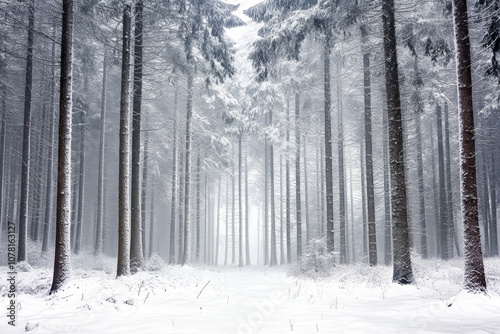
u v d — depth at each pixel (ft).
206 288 38.04
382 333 18.15
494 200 90.94
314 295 32.42
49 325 20.30
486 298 25.41
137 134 51.24
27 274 42.88
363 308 25.48
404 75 49.93
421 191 80.28
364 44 50.08
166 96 86.94
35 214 84.99
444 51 43.60
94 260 69.05
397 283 36.27
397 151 39.09
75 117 84.64
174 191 88.74
